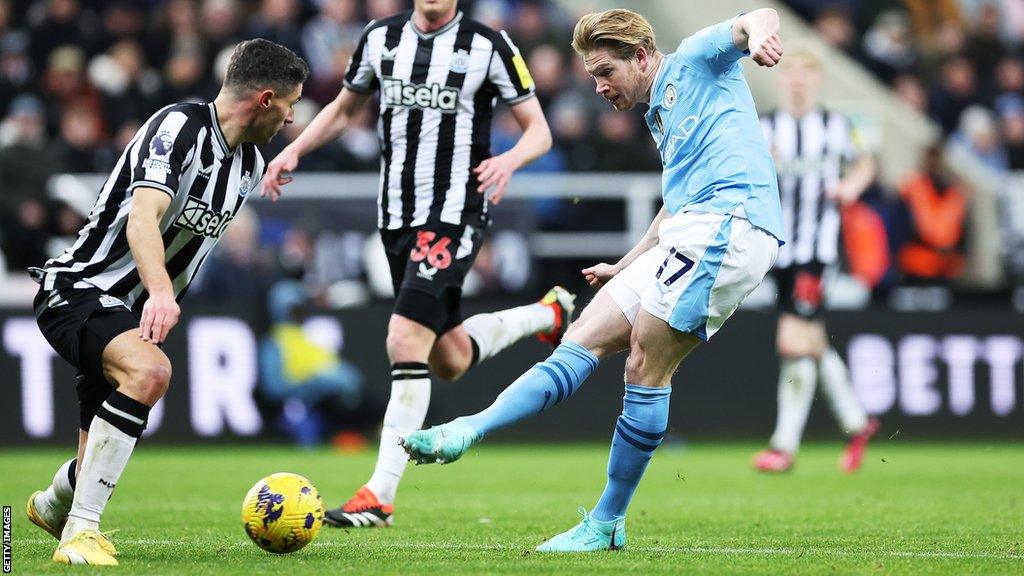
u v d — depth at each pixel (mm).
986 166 51062
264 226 41438
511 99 21875
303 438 40844
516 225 42531
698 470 33719
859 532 19625
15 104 47156
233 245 40969
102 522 20703
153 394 15352
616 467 16672
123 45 47281
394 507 23938
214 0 48562
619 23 16562
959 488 28422
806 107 34344
